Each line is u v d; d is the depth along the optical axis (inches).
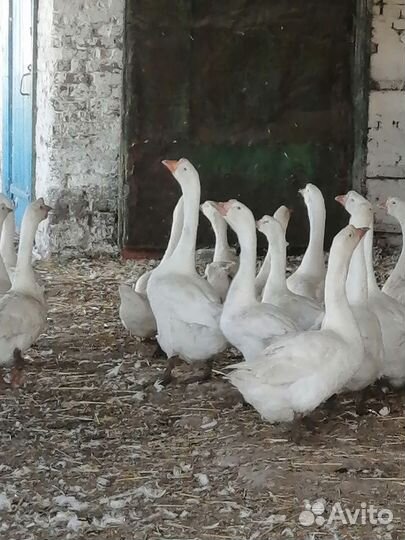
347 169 557.0
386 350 289.4
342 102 551.2
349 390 285.9
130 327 352.2
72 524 213.2
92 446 260.5
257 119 544.7
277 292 309.3
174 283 302.7
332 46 545.3
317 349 250.1
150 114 535.5
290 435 266.5
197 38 532.4
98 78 545.3
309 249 354.9
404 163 567.8
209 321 295.3
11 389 303.6
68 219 551.8
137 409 290.4
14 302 296.8
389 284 340.5
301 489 233.1
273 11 536.4
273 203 552.4
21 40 624.7
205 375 314.7
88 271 507.5
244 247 285.3
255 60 539.5
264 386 251.4
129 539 207.8
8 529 212.2
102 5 539.5
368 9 556.1
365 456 254.1
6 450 257.0
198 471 244.2
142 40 529.0
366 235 308.3
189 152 541.6
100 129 549.6
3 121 677.3
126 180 537.3
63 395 302.0
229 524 215.3
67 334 377.1
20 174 634.2
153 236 542.9
